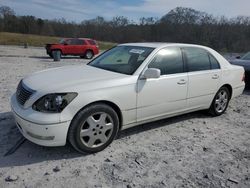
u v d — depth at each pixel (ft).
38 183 10.18
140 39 189.78
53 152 12.53
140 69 13.93
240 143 14.83
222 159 12.84
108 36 207.82
